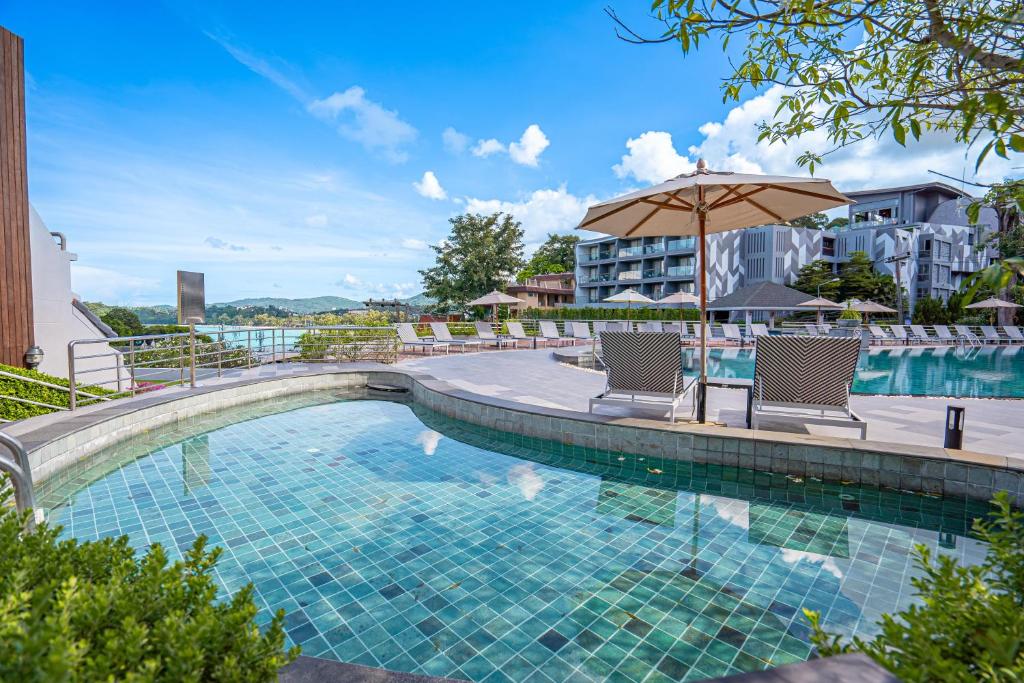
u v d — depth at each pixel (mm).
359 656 1968
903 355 16047
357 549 2881
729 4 1449
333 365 9719
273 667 999
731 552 2828
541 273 56375
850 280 33031
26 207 6812
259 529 3150
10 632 784
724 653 1969
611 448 4789
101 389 6145
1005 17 1113
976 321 27047
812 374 4512
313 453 4863
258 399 7410
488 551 2855
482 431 5746
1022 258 937
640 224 5973
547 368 9867
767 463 4141
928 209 41781
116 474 4199
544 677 1848
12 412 4934
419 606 2312
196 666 876
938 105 1287
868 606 2268
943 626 1023
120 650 843
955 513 3348
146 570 1098
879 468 3785
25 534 1364
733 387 4824
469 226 28688
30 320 6852
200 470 4324
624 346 5188
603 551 2854
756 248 35406
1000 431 4762
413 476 4191
